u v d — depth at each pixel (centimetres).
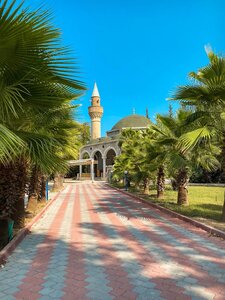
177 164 1248
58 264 568
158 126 1355
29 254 638
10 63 488
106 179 5044
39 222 1059
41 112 624
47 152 564
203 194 1983
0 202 762
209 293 433
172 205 1380
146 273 514
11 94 505
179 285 462
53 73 506
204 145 1065
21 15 419
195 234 812
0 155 432
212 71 858
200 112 937
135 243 722
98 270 532
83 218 1143
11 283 477
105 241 748
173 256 610
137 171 2177
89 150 6203
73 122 874
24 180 879
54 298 421
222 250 650
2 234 688
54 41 463
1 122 553
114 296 425
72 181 5200
